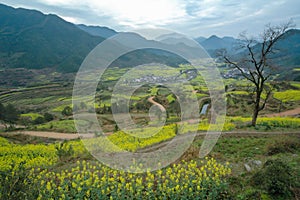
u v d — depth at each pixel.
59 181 9.76
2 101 79.56
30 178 9.13
